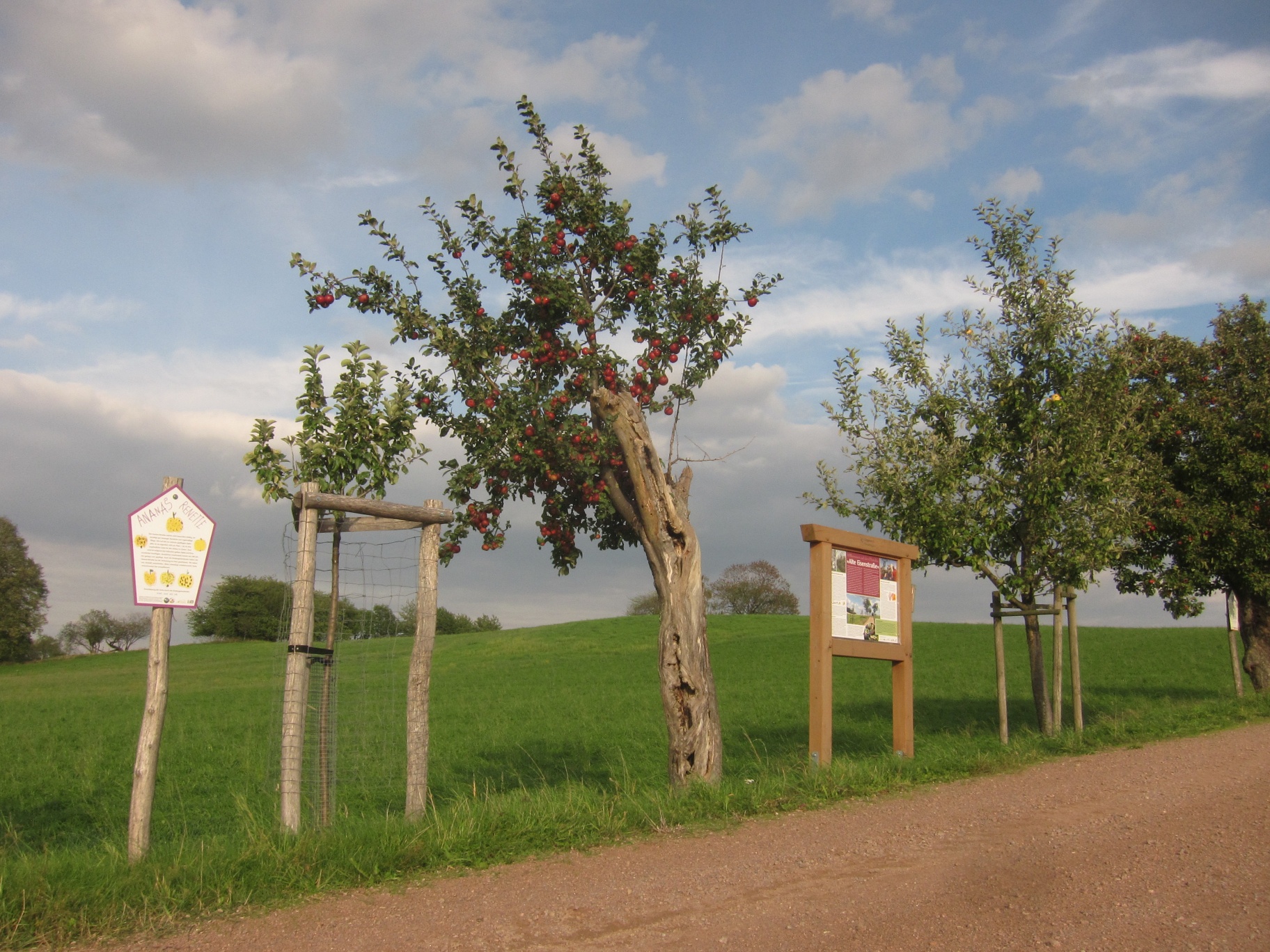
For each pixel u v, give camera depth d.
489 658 52.09
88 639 98.50
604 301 11.43
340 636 8.59
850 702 25.67
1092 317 14.52
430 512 8.19
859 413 15.16
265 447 8.05
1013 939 4.87
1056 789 9.31
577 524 11.73
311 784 7.96
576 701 29.28
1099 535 14.03
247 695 34.94
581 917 5.48
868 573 12.22
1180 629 51.72
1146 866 6.19
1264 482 17.08
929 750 13.09
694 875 6.37
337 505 7.70
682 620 10.35
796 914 5.45
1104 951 4.65
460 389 10.70
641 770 16.02
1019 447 14.45
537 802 8.25
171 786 15.54
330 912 5.63
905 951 4.76
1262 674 19.39
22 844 10.98
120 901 5.67
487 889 6.09
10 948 5.08
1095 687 27.84
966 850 6.90
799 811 8.60
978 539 14.01
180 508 7.05
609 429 10.71
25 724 27.25
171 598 6.98
